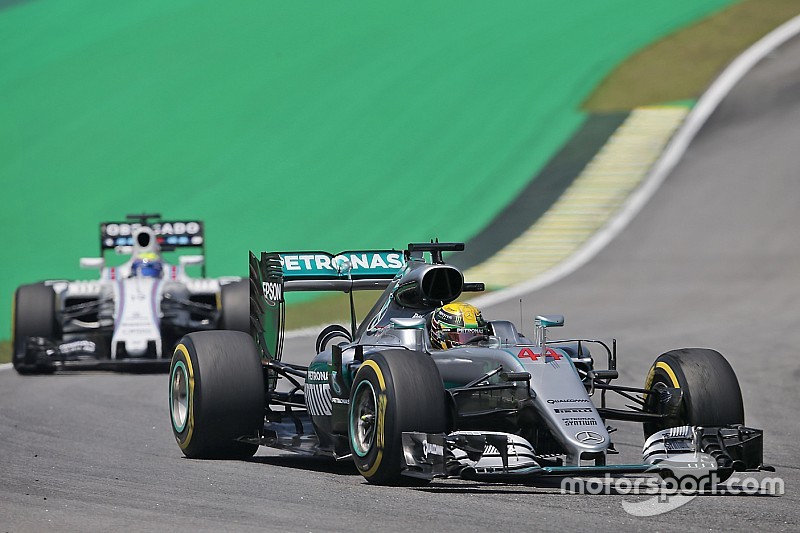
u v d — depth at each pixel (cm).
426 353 2800
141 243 6138
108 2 16438
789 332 6494
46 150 12938
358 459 2622
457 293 3017
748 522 2188
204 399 3034
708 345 6150
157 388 5038
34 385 5219
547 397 2514
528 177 11612
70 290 5884
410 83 14138
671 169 11375
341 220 11012
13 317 5725
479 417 2639
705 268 8756
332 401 2916
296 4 16312
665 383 2758
